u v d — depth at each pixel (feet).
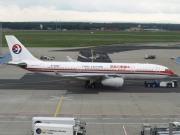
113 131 147.95
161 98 214.07
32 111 178.60
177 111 182.60
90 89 238.07
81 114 173.99
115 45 644.69
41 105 191.52
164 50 557.33
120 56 463.83
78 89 237.86
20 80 272.31
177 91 237.25
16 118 165.68
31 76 291.79
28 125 154.71
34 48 568.41
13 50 242.58
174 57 447.42
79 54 481.46
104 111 180.34
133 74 241.35
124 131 148.15
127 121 163.12
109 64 241.35
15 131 146.30
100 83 257.34
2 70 325.21
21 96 214.07
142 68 242.37
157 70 243.60
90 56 457.68
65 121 140.46
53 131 132.05
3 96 213.46
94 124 157.58
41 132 132.26
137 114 175.52
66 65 238.89
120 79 230.07
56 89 237.25
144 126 143.33
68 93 224.33
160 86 252.01
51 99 206.49
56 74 236.84
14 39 241.14
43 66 238.68
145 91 235.20
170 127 129.29
